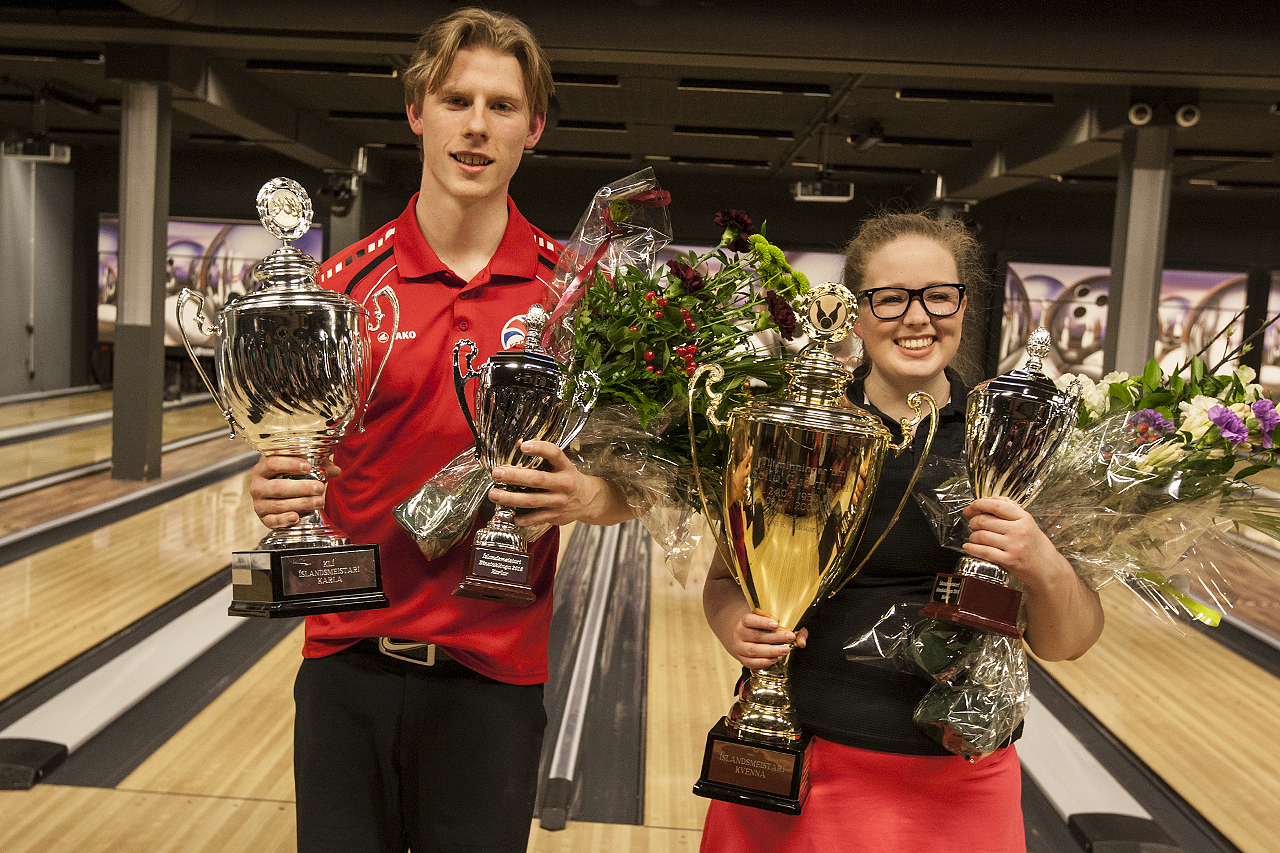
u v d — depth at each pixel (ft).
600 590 15.26
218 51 25.88
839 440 3.81
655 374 4.10
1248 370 4.50
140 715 9.89
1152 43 19.54
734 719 4.22
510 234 4.69
